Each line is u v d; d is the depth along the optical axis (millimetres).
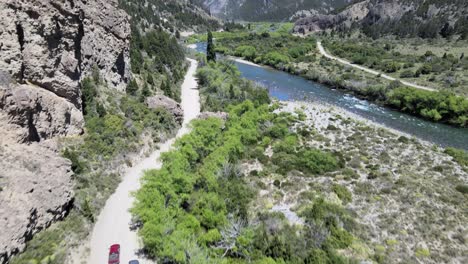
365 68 140000
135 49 95500
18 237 30422
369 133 73500
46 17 44500
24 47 42281
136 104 63812
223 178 47438
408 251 37438
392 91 102500
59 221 35969
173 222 35938
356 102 103375
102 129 52375
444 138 77438
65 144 45406
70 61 49031
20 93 38062
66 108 46875
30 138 39031
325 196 46406
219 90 90375
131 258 34094
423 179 51781
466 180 52875
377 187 48906
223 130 63938
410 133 79375
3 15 39656
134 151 53000
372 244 38094
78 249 34156
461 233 40094
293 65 149500
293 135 67250
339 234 38250
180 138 53906
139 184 46438
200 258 31891
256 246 35406
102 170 46469
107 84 64938
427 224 41188
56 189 36562
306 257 34562
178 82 100500
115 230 37562
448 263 36156
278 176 51688
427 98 89688
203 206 40438
